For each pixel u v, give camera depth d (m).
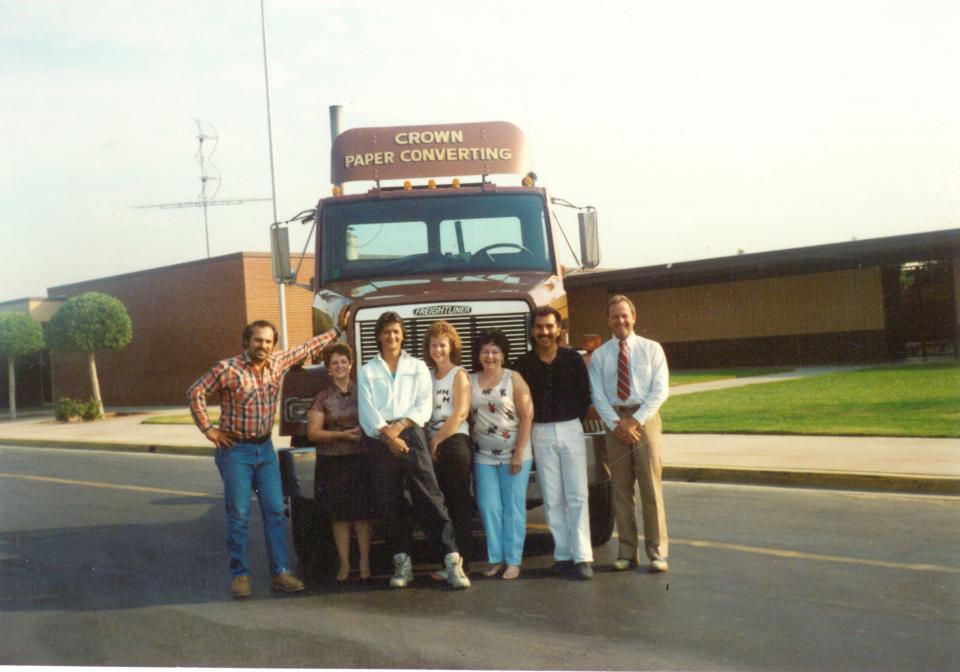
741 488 10.55
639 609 6.12
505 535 7.12
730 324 32.50
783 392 20.12
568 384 7.07
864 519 8.58
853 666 4.96
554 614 6.09
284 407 7.42
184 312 31.27
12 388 29.83
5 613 6.81
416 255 8.85
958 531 7.95
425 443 6.87
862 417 14.84
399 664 5.29
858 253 27.48
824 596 6.25
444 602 6.52
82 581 7.74
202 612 6.63
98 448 20.28
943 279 28.33
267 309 29.88
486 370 7.05
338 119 16.34
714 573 6.95
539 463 7.12
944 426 13.31
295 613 6.48
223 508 11.37
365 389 6.85
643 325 34.47
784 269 31.20
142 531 10.01
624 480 7.20
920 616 5.75
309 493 7.21
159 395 32.09
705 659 5.14
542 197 9.00
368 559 7.53
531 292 7.70
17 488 14.03
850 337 30.05
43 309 33.62
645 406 6.99
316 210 9.12
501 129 9.34
